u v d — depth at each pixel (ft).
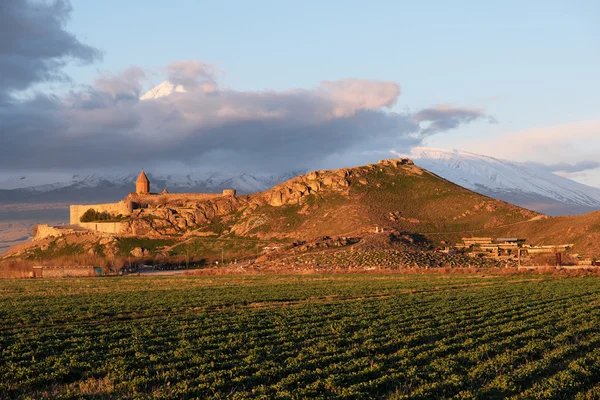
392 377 90.12
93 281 358.43
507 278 287.89
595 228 439.22
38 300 235.81
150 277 392.06
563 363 99.96
